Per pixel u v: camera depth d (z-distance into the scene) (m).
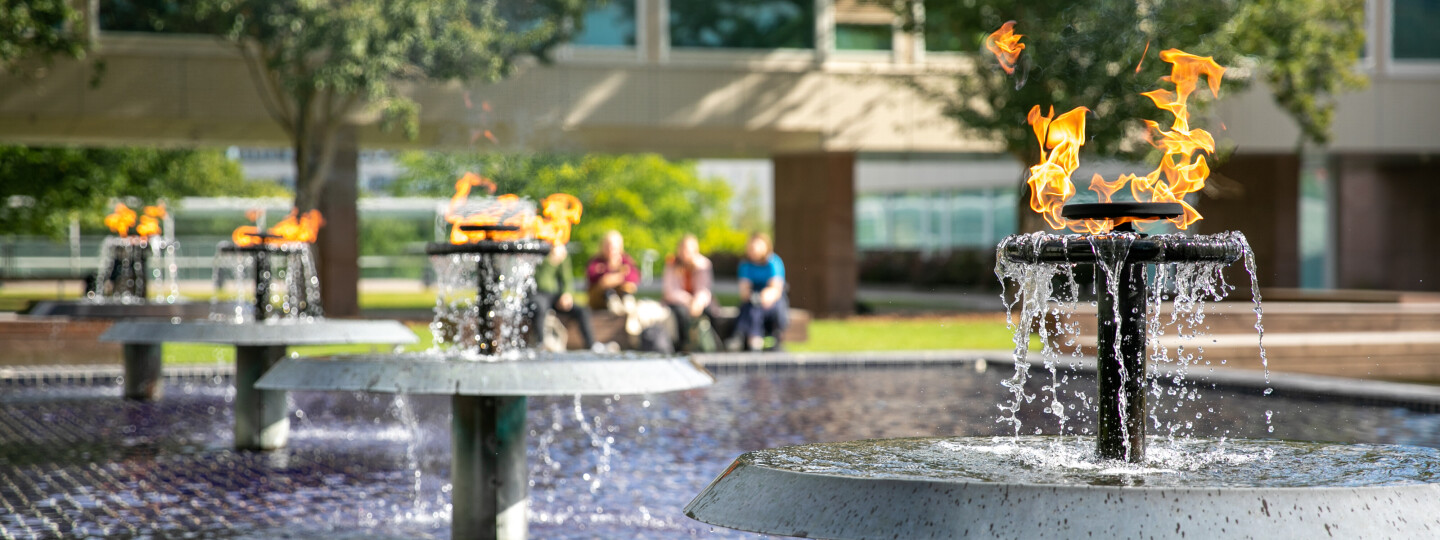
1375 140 22.59
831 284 22.34
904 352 13.16
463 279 5.18
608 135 21.42
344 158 20.75
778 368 12.09
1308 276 29.23
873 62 21.70
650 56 20.86
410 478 6.10
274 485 5.89
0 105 18.66
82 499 5.51
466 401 4.45
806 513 2.37
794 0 21.41
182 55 19.30
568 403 9.33
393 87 18.61
